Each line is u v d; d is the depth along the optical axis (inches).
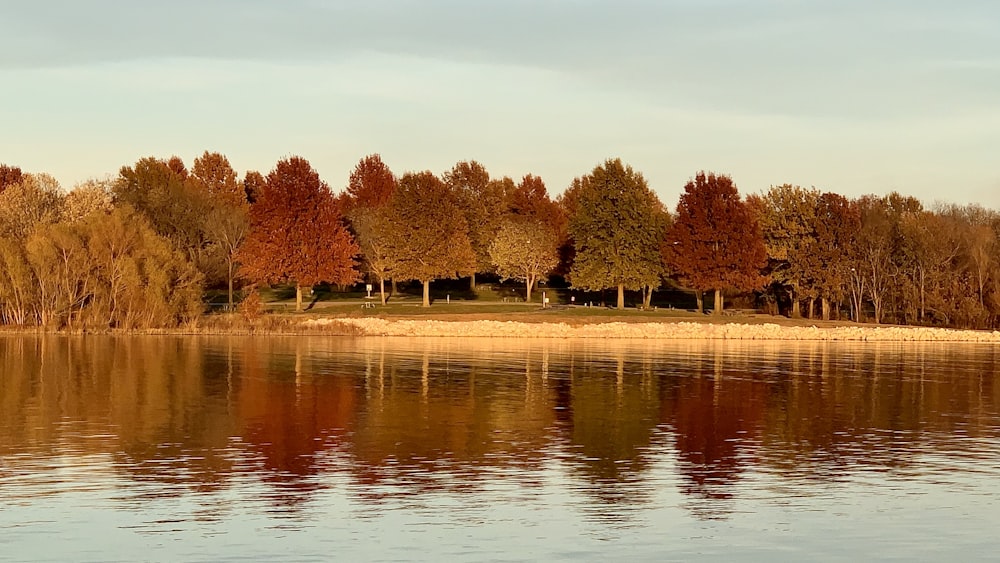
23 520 997.8
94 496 1092.5
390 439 1450.5
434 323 3806.6
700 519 1034.1
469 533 971.9
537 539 957.2
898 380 2324.1
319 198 4288.9
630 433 1529.3
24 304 3479.3
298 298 4296.3
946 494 1152.2
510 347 3181.6
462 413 1704.0
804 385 2190.0
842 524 1023.0
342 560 887.7
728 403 1877.5
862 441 1488.7
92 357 2591.0
